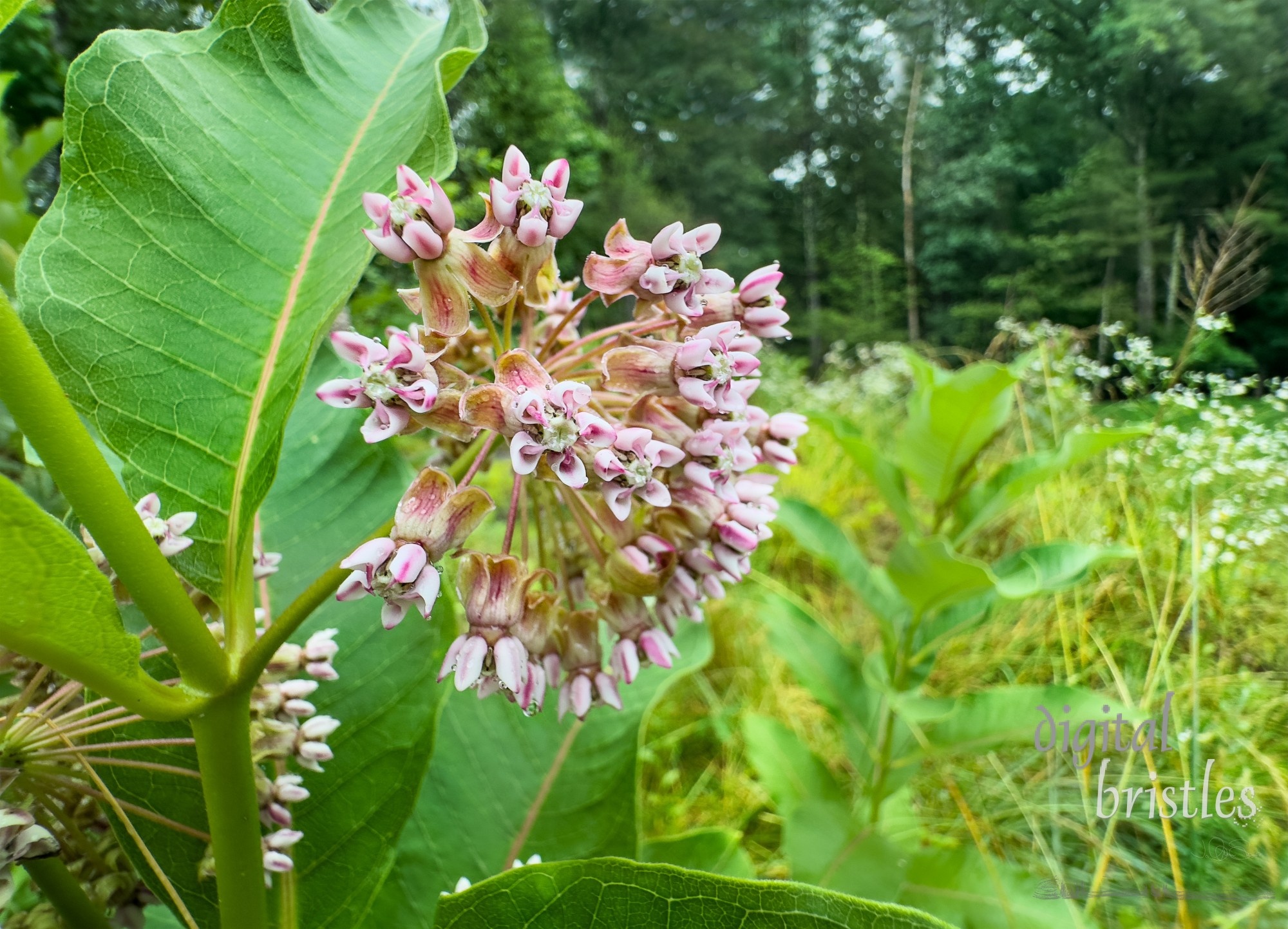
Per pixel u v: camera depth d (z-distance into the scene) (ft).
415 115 0.37
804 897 0.27
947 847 1.06
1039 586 0.84
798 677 1.05
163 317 0.32
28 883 0.53
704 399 0.34
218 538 0.31
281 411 0.30
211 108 0.35
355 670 0.43
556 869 0.28
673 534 0.37
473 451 0.33
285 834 0.36
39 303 0.30
